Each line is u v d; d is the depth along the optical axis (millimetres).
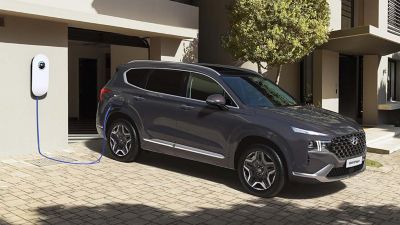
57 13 8812
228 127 7098
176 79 8023
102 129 8859
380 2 16656
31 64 9008
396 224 5918
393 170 9406
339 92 16984
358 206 6652
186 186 7234
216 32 13195
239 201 6582
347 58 17062
